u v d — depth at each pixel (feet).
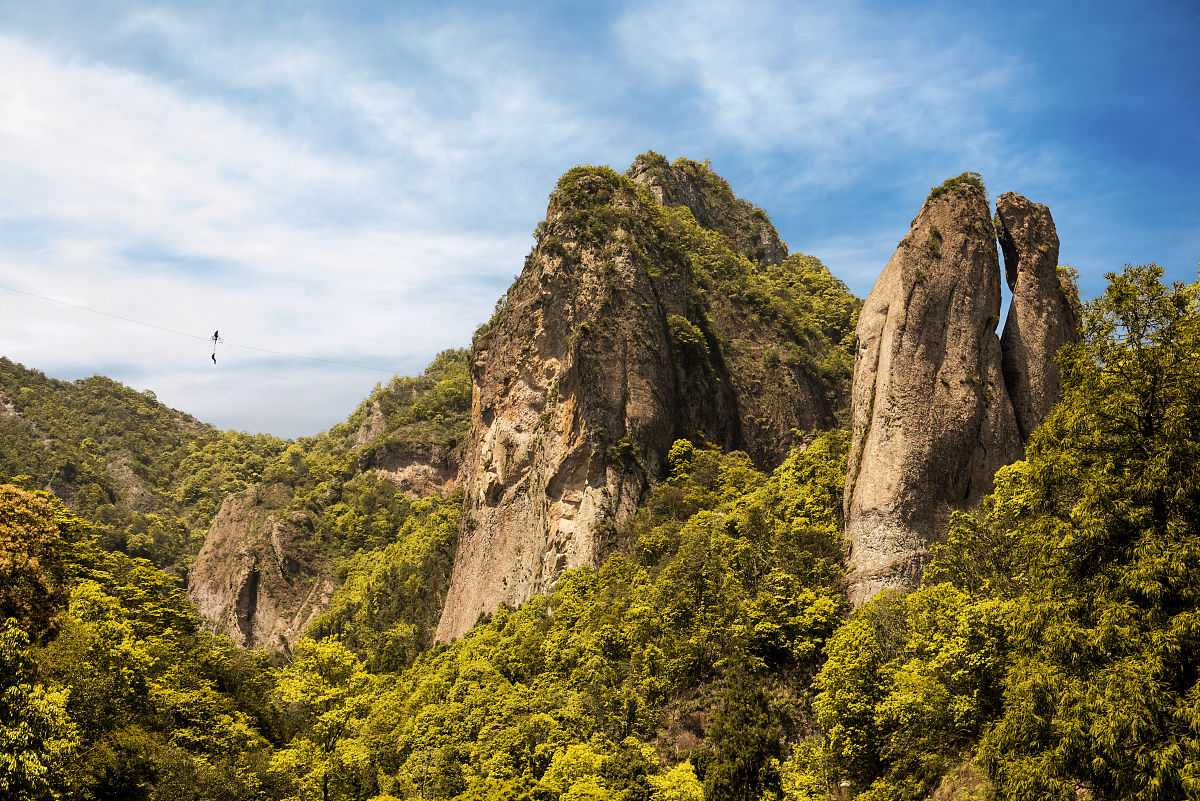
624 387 321.73
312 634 440.45
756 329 433.07
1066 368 104.32
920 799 117.60
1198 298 94.68
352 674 270.46
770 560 197.77
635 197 391.24
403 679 294.05
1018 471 154.71
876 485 187.83
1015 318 197.26
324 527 545.85
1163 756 78.18
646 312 341.00
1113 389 94.22
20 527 145.07
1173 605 85.25
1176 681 84.02
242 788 175.11
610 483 304.71
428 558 437.99
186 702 196.65
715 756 147.95
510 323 368.27
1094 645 86.33
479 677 224.12
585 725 173.88
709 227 561.84
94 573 237.45
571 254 355.36
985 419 187.93
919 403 189.67
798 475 236.02
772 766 143.84
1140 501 89.56
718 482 300.61
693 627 195.31
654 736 174.09
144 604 240.53
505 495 342.03
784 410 402.31
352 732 209.56
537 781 159.12
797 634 174.70
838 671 137.59
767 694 166.09
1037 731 89.40
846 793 131.13
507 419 350.43
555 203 383.45
